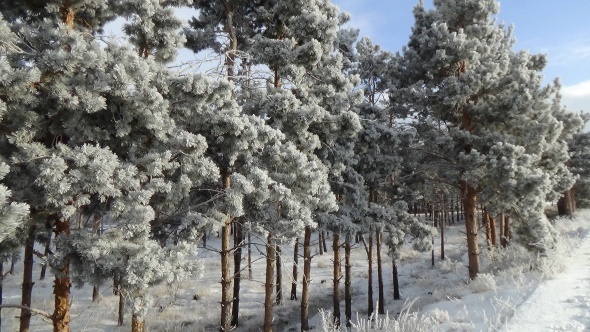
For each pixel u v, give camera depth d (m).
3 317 17.83
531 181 14.62
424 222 19.14
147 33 9.92
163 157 8.17
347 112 12.83
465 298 11.78
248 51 13.39
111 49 7.90
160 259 7.52
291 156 10.59
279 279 23.00
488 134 16.66
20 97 6.56
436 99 17.58
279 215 11.02
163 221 9.76
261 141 9.90
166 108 8.65
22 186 7.70
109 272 7.06
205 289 23.56
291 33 14.29
